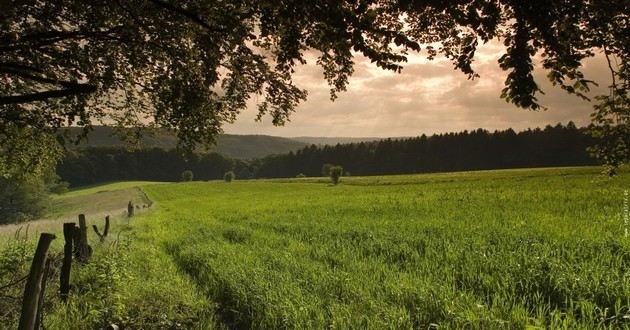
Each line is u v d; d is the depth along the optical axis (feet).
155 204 188.75
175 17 21.29
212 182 387.96
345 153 535.19
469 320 19.89
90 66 25.63
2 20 17.79
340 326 20.85
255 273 31.42
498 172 272.31
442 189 148.46
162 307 25.00
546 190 106.22
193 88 25.41
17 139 30.32
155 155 502.38
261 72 25.75
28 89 28.04
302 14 14.92
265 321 23.35
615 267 28.04
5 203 229.04
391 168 507.30
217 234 63.52
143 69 28.32
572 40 13.37
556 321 19.34
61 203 293.84
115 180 474.08
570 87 14.12
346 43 15.43
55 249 42.98
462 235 45.14
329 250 41.88
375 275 30.55
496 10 12.28
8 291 25.76
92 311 21.38
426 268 31.91
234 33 20.45
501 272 28.27
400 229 53.52
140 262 39.91
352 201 118.83
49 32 22.21
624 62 14.44
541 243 38.37
